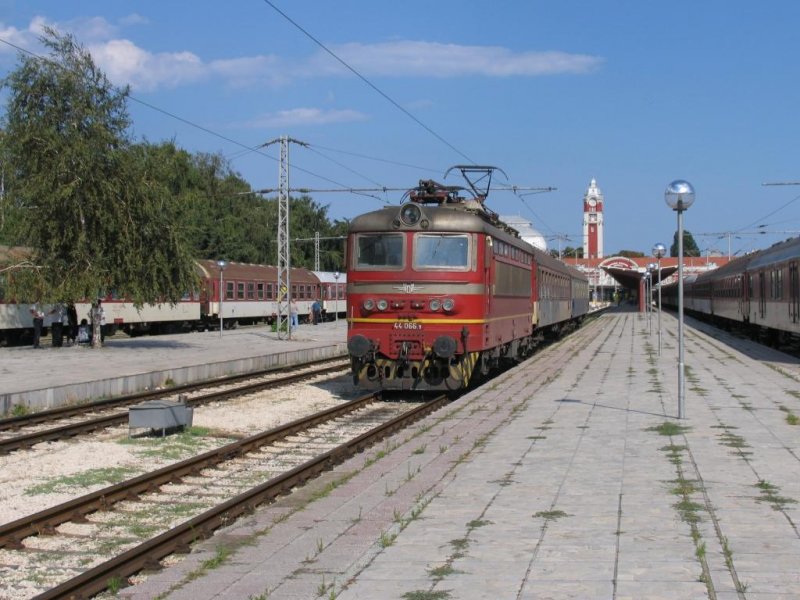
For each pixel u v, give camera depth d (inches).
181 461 486.3
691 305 2974.9
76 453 524.4
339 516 339.6
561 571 260.4
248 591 255.0
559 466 422.9
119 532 353.4
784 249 1304.1
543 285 1285.7
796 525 307.9
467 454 462.3
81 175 1190.9
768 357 1150.3
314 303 2501.2
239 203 3590.1
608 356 1183.6
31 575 300.2
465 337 734.5
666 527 307.4
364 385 764.0
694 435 505.4
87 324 1521.9
